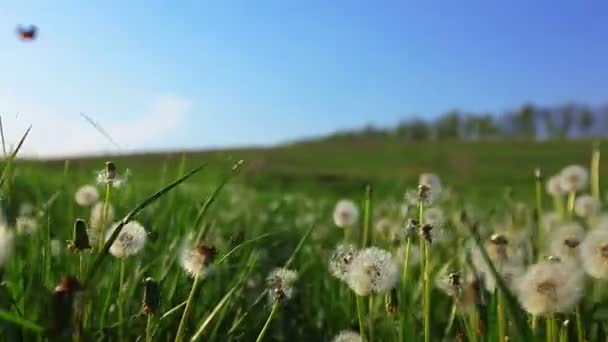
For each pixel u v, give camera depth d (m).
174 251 0.64
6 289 0.38
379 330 0.59
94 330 0.49
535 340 0.36
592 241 0.43
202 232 0.61
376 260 0.44
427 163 16.86
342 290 0.69
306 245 0.96
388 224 0.78
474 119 28.91
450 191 1.30
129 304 0.55
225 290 0.65
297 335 0.66
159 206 0.91
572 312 0.47
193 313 0.58
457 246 0.78
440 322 0.68
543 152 18.69
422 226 0.48
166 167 0.95
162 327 0.53
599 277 0.42
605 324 0.51
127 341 0.50
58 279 0.51
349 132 24.69
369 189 0.59
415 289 0.67
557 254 0.50
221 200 1.49
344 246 0.47
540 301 0.38
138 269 0.60
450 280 0.50
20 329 0.36
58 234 0.74
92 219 0.53
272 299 0.47
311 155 18.77
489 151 19.34
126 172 0.49
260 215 1.31
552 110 28.20
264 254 0.82
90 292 0.44
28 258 0.52
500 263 0.51
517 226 0.89
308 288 0.79
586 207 0.80
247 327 0.59
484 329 0.46
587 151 18.23
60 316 0.30
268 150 19.47
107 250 0.37
